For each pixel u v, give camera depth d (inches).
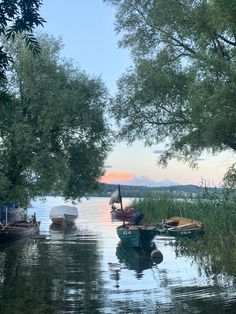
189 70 800.3
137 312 429.1
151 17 1083.3
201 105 759.7
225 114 741.3
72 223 1769.2
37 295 502.6
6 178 1090.7
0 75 365.7
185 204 1158.3
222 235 759.1
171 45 1082.7
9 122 1109.1
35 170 1189.1
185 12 1003.9
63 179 1232.8
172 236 1093.1
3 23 359.6
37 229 1321.4
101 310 438.3
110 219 2081.7
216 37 896.9
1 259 778.2
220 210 811.4
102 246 983.6
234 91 711.1
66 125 1277.1
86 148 1370.6
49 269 676.7
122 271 658.2
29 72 1226.0
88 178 1448.1
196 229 941.8
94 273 642.2
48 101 1211.2
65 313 430.0
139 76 1114.7
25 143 1122.7
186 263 713.6
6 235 1050.1
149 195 1409.9
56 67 1282.0
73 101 1258.0
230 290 515.2
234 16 725.9
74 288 539.2
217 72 758.5
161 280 583.8
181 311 429.4
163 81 1052.5
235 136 823.7
